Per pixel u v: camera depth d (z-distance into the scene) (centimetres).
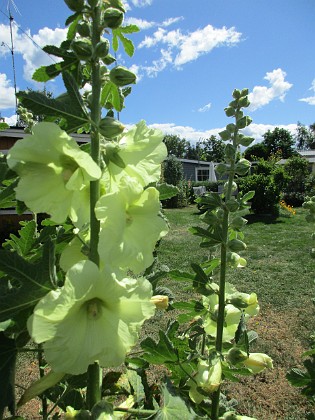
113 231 122
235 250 197
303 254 1052
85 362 120
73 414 136
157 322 570
